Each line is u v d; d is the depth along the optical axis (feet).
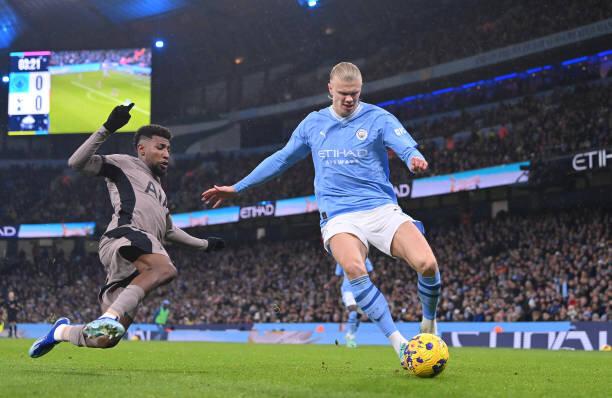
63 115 132.46
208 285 120.26
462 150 107.24
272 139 147.64
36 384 13.24
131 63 134.21
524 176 88.79
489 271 88.84
